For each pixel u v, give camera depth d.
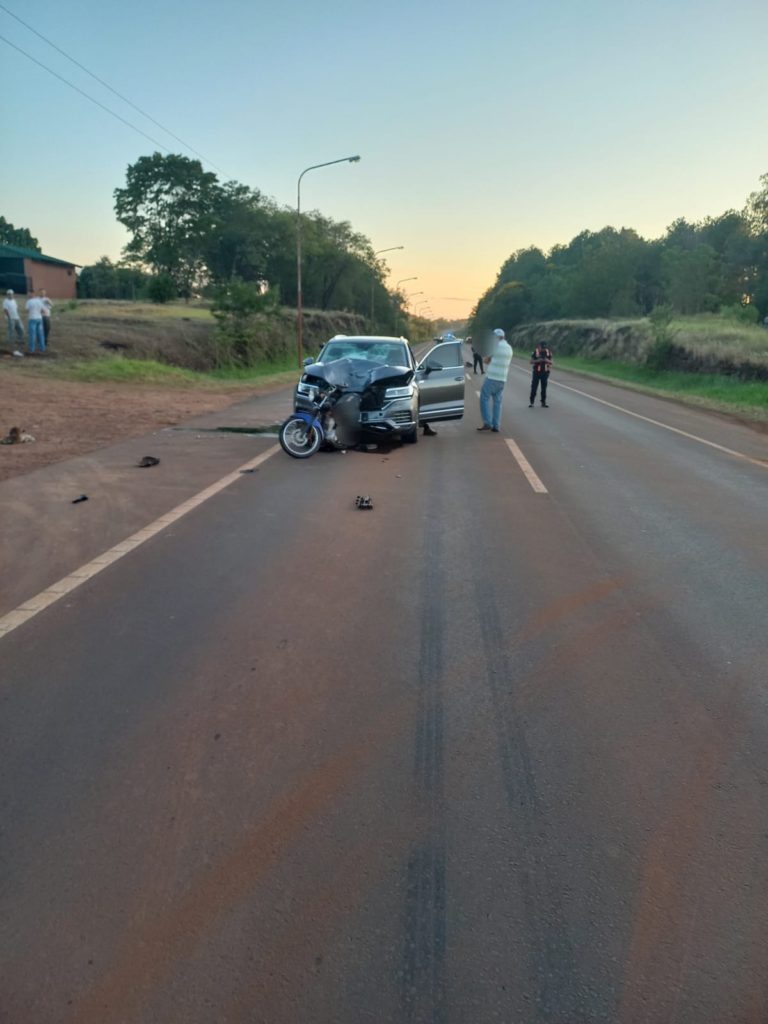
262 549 6.36
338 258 77.69
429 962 2.28
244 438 12.88
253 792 3.07
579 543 6.84
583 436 14.48
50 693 3.83
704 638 4.72
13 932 2.37
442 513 7.86
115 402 17.23
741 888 2.60
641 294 75.44
